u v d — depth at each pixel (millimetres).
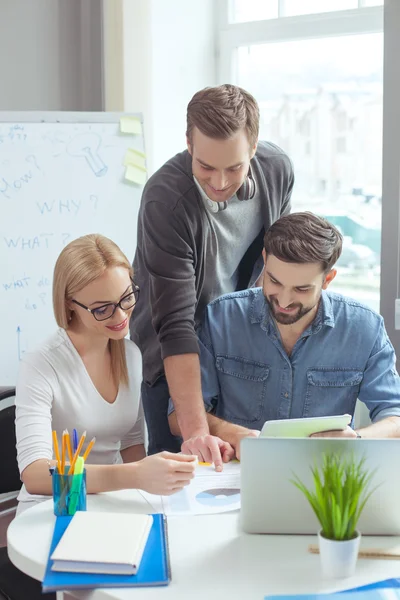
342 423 1379
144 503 1369
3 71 2818
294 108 2887
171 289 1809
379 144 2721
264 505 1245
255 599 1041
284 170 1980
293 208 2932
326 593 1059
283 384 1762
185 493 1412
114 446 1729
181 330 1776
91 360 1669
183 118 2918
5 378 2477
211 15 2969
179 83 2881
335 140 2812
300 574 1117
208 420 1701
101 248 1595
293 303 1612
